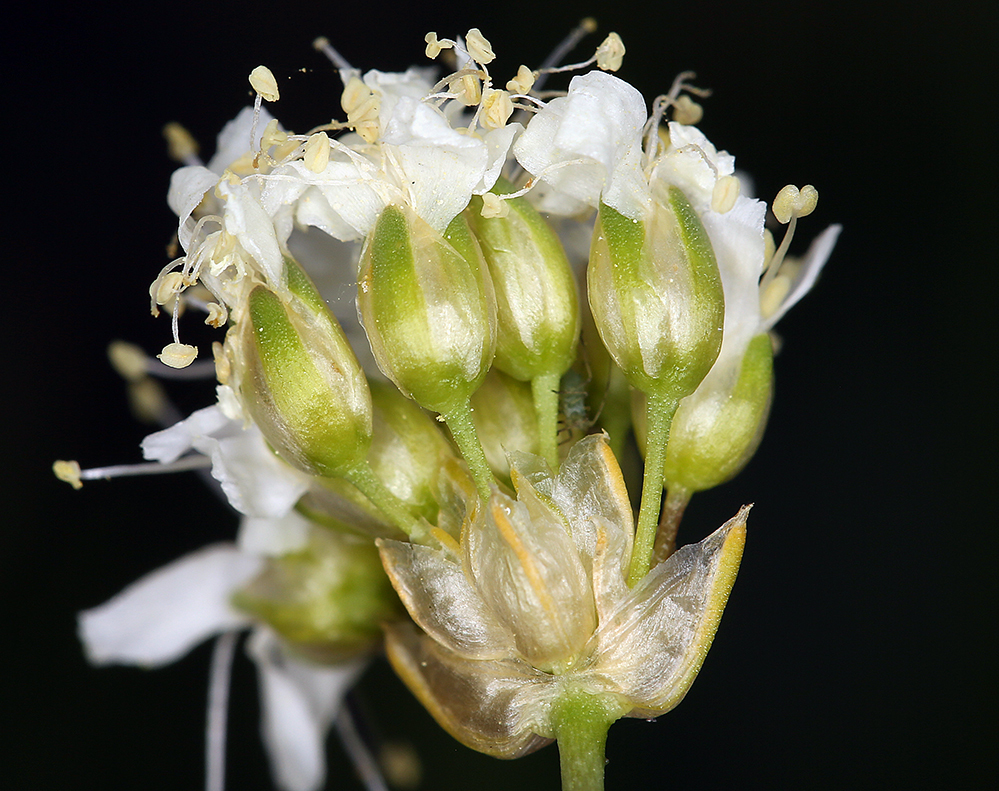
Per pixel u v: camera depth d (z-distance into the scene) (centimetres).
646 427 7
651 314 6
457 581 6
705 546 6
